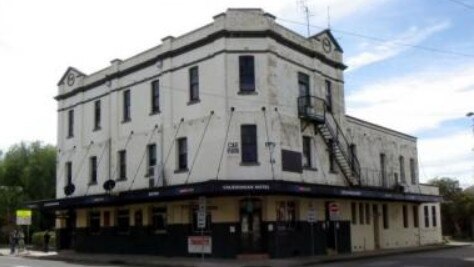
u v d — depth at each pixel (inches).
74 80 1627.7
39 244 1801.2
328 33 1432.1
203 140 1205.7
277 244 1139.3
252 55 1193.4
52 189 2351.1
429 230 1895.9
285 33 1259.8
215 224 1163.9
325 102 1353.3
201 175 1195.9
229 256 1133.1
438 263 997.2
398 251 1396.4
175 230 1245.7
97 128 1517.0
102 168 1477.6
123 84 1451.8
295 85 1274.6
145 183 1334.9
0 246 2107.5
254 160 1159.6
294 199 1222.9
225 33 1194.0
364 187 1378.0
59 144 1660.9
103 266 1048.2
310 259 1103.0
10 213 2320.4
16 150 2417.6
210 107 1205.7
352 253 1321.4
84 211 1536.7
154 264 1077.8
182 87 1278.3
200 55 1245.7
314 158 1300.4
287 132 1219.2
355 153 1503.4
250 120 1168.8
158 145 1314.0
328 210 1333.7
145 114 1368.1
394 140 1761.8
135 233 1358.3
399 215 1715.1
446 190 2637.8
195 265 1015.6
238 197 1149.1
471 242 2107.5
